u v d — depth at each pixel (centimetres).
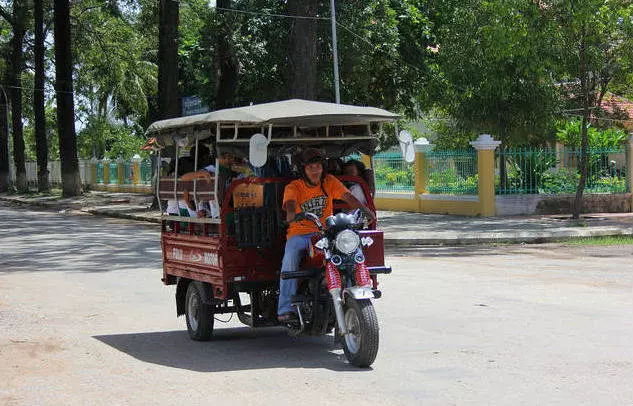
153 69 5578
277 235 883
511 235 2066
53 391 711
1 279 1504
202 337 942
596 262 1617
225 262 870
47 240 2306
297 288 842
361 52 3456
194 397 683
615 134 2852
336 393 686
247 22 3566
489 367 761
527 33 2394
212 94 4047
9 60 5475
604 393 660
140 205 3953
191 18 4144
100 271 1606
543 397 653
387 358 812
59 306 1193
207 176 904
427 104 3338
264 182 881
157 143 1067
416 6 4116
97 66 5238
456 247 1992
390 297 1198
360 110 884
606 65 2575
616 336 891
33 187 6556
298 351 887
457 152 2806
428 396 666
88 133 6022
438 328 959
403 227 2377
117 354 873
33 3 5281
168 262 1041
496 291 1242
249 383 731
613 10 2339
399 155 3108
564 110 2952
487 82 2719
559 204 2722
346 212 904
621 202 2773
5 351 885
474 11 2798
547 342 866
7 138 5747
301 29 2653
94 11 5059
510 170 2750
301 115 848
